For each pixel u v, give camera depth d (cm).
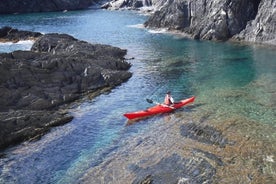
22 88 3148
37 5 11819
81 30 7688
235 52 5041
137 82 3831
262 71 4019
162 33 6894
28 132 2614
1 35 6719
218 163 2103
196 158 2172
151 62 4688
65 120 2852
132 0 11656
